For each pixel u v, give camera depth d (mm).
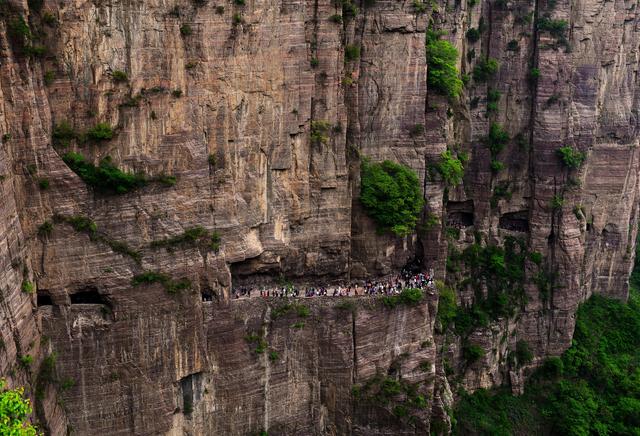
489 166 70812
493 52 70125
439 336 62188
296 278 56062
